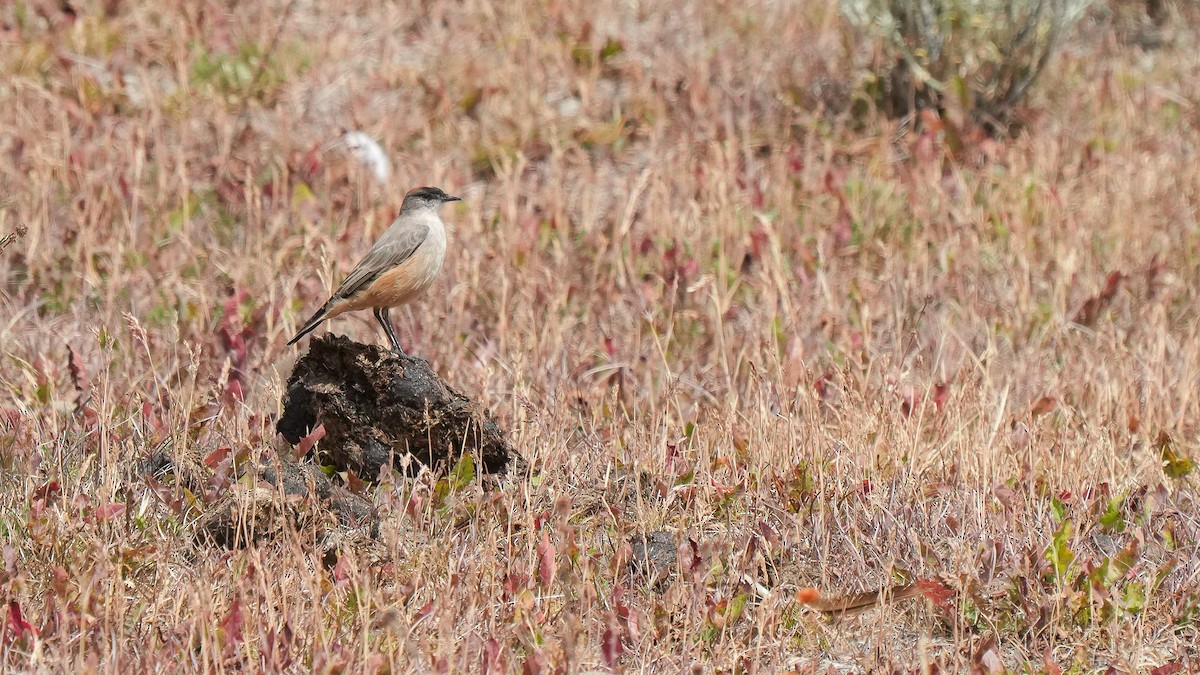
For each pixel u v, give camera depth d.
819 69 19.22
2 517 8.88
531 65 19.09
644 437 10.55
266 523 9.00
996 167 17.80
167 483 9.61
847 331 13.30
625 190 16.27
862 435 10.52
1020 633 8.49
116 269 13.46
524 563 8.66
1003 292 14.77
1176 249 15.98
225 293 13.70
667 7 20.88
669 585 8.77
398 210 15.67
